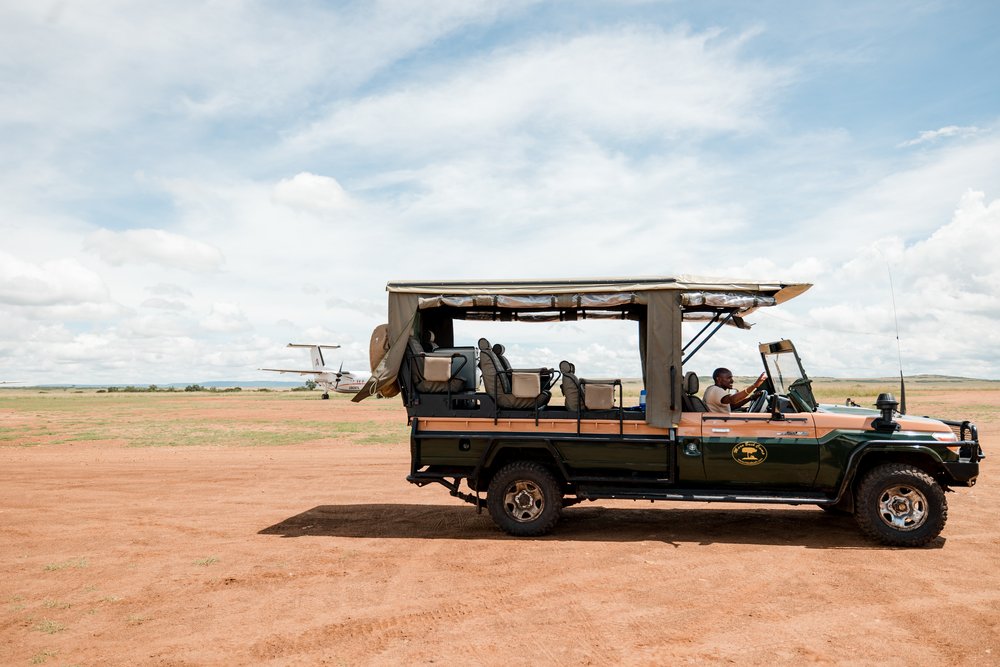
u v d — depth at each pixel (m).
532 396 7.78
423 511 9.46
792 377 7.70
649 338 7.49
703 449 7.46
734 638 4.62
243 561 6.84
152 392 143.75
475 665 4.23
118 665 4.33
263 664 4.30
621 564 6.53
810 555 6.82
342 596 5.66
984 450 15.49
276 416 35.38
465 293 7.84
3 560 6.98
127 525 8.66
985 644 4.48
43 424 29.83
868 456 7.45
